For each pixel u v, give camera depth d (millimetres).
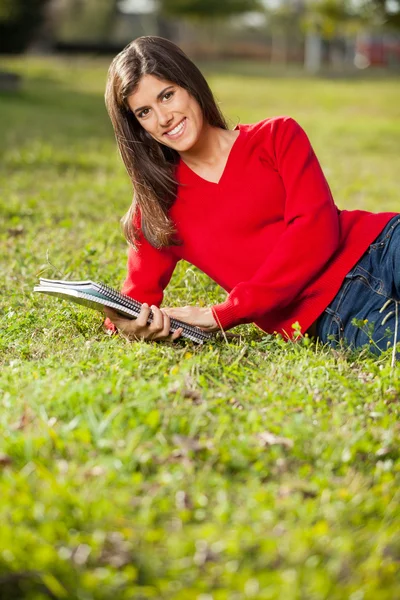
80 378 3865
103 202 9211
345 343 4414
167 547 2686
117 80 4234
